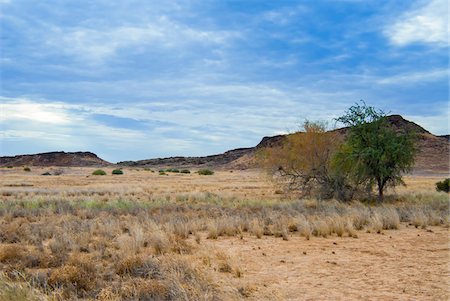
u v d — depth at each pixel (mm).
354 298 8055
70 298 7992
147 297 7855
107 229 15500
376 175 28516
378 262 11117
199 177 73312
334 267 10633
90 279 9117
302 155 30531
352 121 29547
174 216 19484
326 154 30031
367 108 29391
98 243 13156
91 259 10922
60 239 13492
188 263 9922
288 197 31141
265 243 14055
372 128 28938
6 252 11266
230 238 15070
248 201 27250
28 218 20109
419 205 24547
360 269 10391
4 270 9906
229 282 8859
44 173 82188
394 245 13438
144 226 15961
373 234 15727
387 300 7934
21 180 59281
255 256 12023
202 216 20344
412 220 18203
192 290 8000
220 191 39438
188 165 152625
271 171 32844
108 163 171875
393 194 31859
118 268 9867
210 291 8086
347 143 29500
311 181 31125
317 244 13805
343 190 28734
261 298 7988
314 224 16359
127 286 8250
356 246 13375
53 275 8984
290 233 16094
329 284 9062
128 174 83875
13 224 17188
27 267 10727
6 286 7664
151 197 32156
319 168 29906
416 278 9469
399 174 29625
